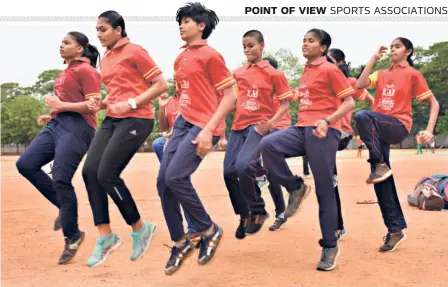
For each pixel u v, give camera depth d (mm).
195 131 4461
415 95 5891
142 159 36469
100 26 4805
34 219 8539
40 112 69000
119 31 4848
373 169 5711
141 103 4598
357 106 51438
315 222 7840
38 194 12547
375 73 6066
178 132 4582
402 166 21094
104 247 4926
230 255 5688
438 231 6805
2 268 5254
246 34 6359
